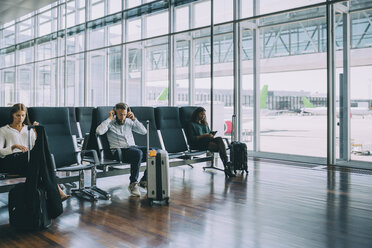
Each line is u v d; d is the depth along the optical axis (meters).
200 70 7.54
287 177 4.73
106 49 9.39
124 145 3.98
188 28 7.40
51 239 2.44
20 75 13.21
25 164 3.20
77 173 5.11
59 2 10.81
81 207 3.26
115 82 9.27
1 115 3.33
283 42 6.78
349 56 5.79
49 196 2.69
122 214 3.05
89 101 9.85
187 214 3.05
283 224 2.77
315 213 3.08
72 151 3.65
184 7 7.42
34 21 12.11
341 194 3.76
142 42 8.46
